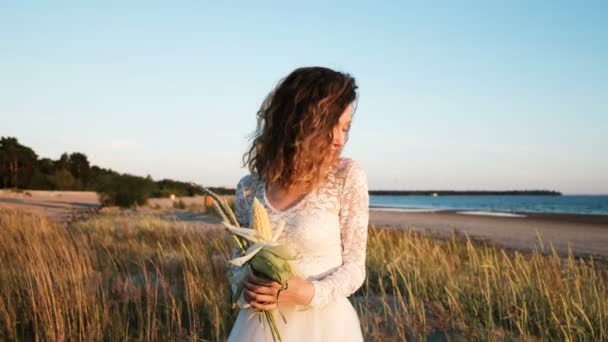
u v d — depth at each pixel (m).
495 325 4.73
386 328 4.53
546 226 25.55
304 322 1.78
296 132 1.79
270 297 1.59
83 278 5.61
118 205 32.00
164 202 39.53
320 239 1.76
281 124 1.83
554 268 5.62
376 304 5.25
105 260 7.68
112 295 5.49
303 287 1.61
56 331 4.34
